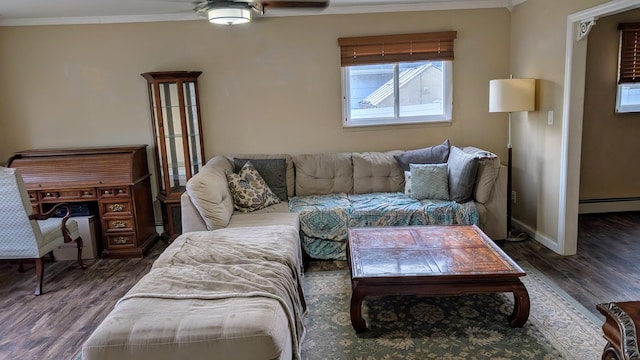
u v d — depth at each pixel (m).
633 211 4.91
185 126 4.39
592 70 4.66
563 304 2.92
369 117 4.75
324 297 3.17
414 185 4.06
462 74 4.62
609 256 3.71
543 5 3.88
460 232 3.27
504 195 3.94
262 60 4.56
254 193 3.97
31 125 4.59
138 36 4.47
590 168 4.85
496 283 2.58
